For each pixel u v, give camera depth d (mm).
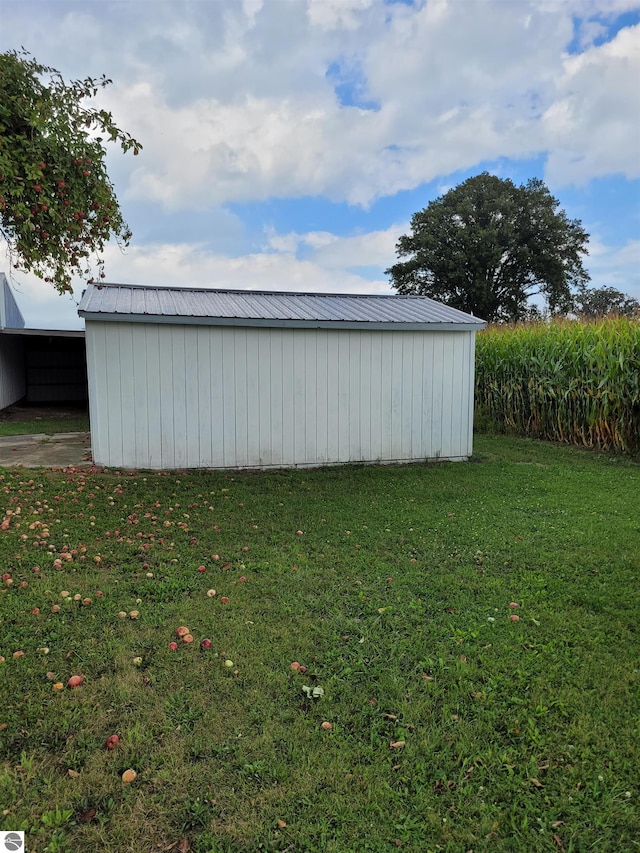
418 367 7945
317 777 1854
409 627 2906
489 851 1599
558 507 5434
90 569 3629
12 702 2199
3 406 15148
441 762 1938
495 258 32094
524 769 1903
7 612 2951
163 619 2941
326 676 2447
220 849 1582
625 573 3672
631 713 2205
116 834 1623
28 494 5520
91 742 1993
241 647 2668
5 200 4273
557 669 2508
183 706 2209
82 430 11164
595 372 8914
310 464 7578
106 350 6738
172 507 5246
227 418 7211
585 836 1646
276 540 4320
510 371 10859
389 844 1613
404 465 7840
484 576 3625
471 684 2389
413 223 35906
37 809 1703
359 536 4453
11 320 16656
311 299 8906
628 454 8500
